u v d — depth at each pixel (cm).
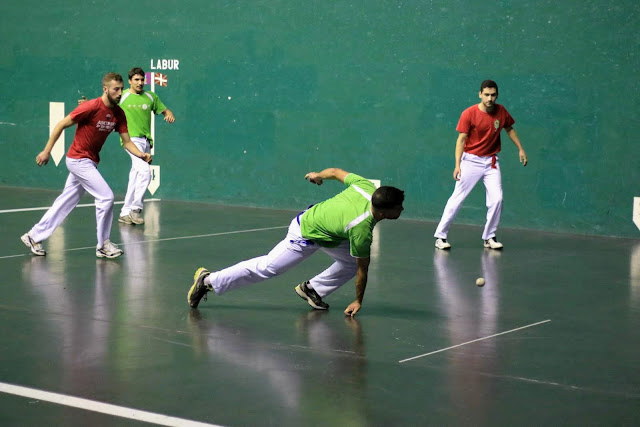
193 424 544
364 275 808
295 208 1672
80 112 1070
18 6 1916
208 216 1555
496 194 1251
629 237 1390
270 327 789
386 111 1566
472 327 803
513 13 1441
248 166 1711
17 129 1947
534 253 1224
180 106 1769
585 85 1398
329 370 661
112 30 1820
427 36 1514
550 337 771
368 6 1560
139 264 1077
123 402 582
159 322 800
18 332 757
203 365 668
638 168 1374
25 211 1550
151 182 1817
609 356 713
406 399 598
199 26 1728
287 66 1648
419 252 1215
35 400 584
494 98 1226
